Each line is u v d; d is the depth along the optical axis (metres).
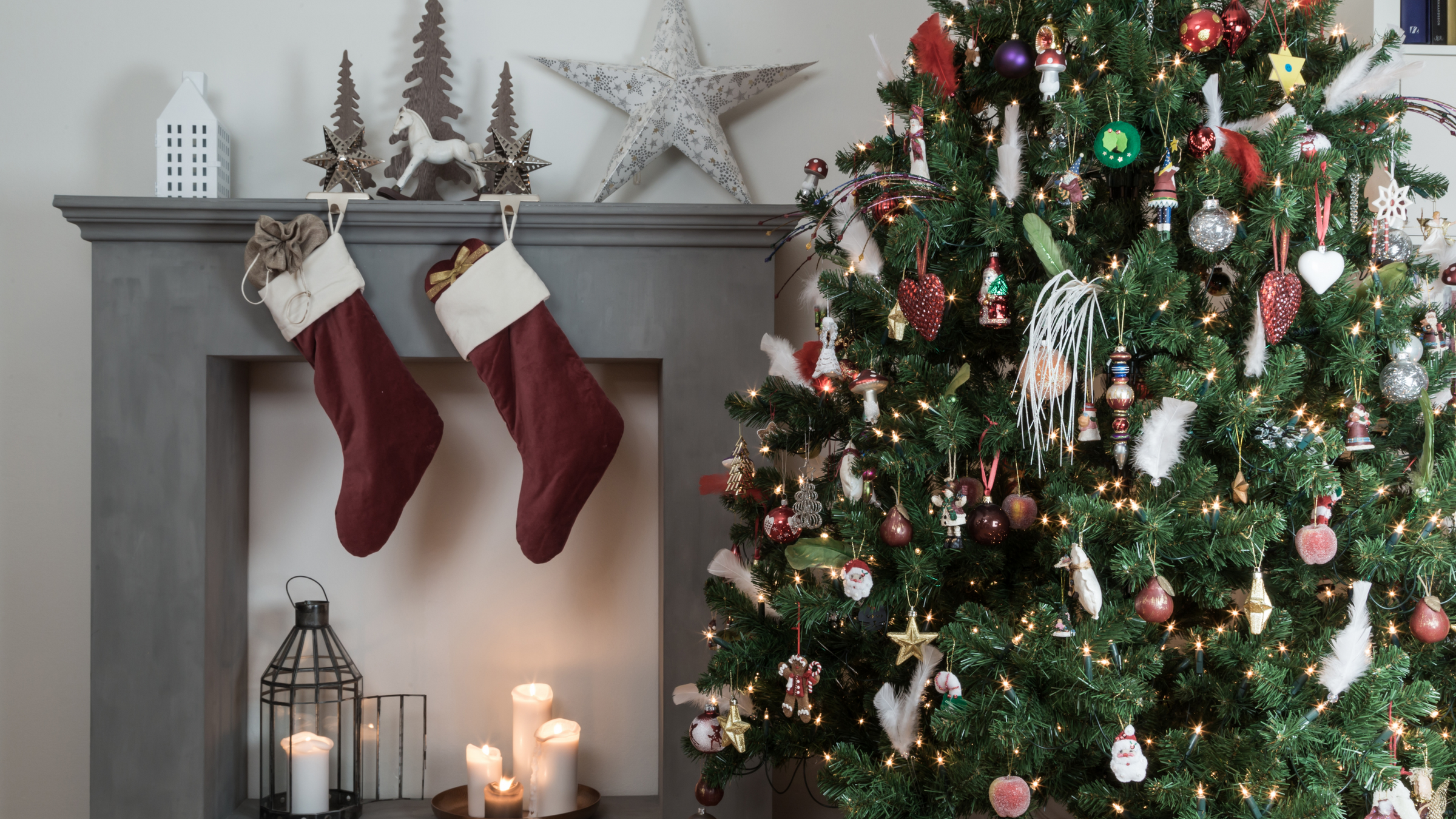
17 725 1.75
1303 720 0.98
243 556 1.79
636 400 1.87
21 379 1.76
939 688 1.11
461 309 1.55
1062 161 1.12
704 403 1.66
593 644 1.87
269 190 1.80
